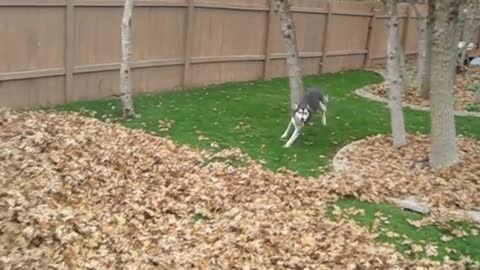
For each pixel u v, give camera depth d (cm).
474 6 1688
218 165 709
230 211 568
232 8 1271
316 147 832
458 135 965
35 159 616
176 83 1173
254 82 1352
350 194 637
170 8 1120
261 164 733
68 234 471
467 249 518
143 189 604
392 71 827
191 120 923
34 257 431
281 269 455
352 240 517
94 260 443
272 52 1423
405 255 500
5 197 506
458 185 671
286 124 948
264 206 585
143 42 1077
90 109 924
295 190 643
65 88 942
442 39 699
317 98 936
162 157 712
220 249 482
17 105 870
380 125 995
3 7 822
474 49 2102
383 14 1872
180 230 518
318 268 457
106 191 584
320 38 1603
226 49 1286
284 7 915
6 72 844
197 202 587
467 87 1505
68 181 584
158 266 444
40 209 500
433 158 739
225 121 938
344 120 1018
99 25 983
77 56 954
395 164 752
